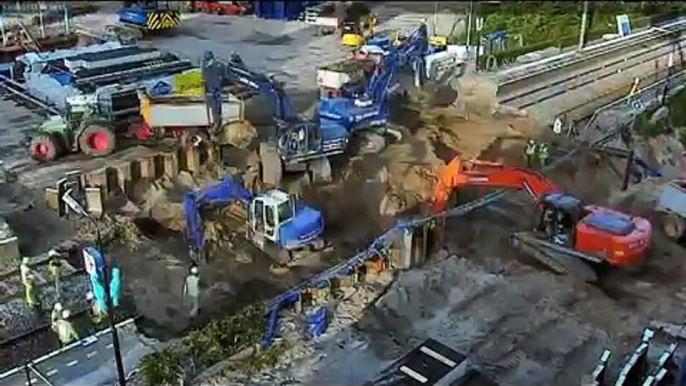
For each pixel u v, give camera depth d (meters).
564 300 19.66
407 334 18.19
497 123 31.12
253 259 21.41
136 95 28.89
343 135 26.62
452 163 24.02
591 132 30.41
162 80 30.64
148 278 20.16
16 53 38.88
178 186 25.36
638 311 19.34
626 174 25.89
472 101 32.78
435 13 49.88
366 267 20.58
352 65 32.53
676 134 30.38
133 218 23.19
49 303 18.83
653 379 15.33
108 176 24.80
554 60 36.12
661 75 37.47
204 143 26.73
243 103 28.31
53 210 23.14
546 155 27.09
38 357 17.08
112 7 51.53
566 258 20.61
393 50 33.41
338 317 18.75
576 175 26.45
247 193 22.59
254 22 49.53
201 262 21.06
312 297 19.34
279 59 40.09
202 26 48.00
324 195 25.11
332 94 30.48
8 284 19.53
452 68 35.53
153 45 42.41
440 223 21.92
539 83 34.34
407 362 15.75
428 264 21.19
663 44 40.19
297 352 17.42
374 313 18.97
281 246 21.45
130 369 16.28
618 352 17.62
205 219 22.94
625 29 40.47
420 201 24.64
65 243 21.42
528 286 20.20
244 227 22.81
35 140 26.14
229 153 27.08
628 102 33.47
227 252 21.64
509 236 22.58
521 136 29.91
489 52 37.44
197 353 16.81
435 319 18.78
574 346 17.88
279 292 19.86
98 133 26.45
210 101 27.20
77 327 18.05
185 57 39.62
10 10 47.38
